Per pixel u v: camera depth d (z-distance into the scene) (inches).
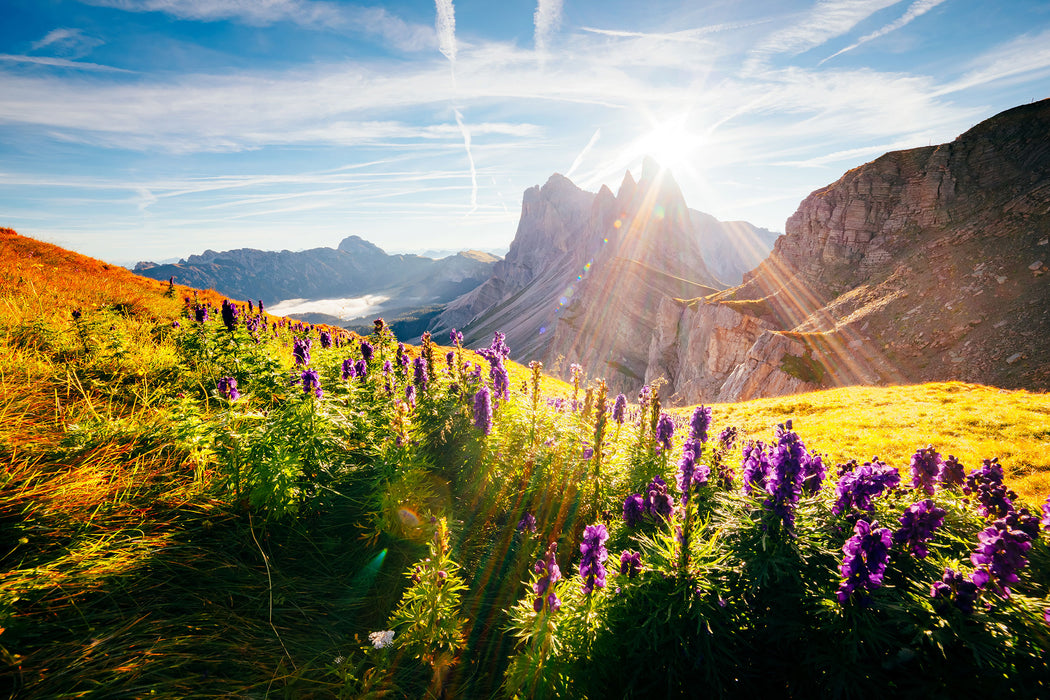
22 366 231.9
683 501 193.8
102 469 167.3
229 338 376.5
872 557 131.1
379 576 181.6
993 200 3048.7
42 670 109.2
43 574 125.5
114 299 534.6
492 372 307.6
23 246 950.4
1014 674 123.0
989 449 508.1
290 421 204.7
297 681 130.1
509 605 186.4
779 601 147.9
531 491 257.6
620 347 5615.2
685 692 137.6
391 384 336.5
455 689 144.3
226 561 162.2
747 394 2667.3
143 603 136.7
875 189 3698.3
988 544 141.6
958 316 2442.2
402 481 205.2
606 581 158.9
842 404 972.6
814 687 135.6
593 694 138.0
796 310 3533.5
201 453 186.4
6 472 149.2
